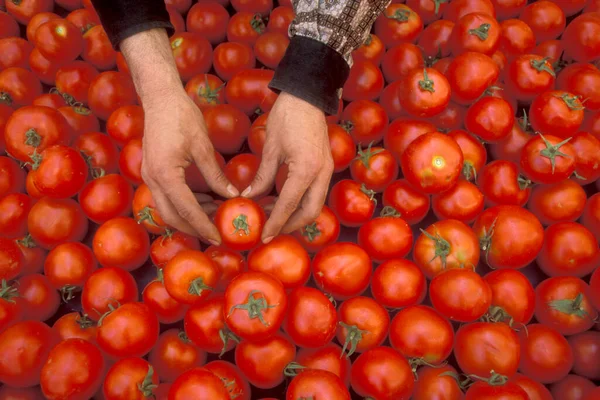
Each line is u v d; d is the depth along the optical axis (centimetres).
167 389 60
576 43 81
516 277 64
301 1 59
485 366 59
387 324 63
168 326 69
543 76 75
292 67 58
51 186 66
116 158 75
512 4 87
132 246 67
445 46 83
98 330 60
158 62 60
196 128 60
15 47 83
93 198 68
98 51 82
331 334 60
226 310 57
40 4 88
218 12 86
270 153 60
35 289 66
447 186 67
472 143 72
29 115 70
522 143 75
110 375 58
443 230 67
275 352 59
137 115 74
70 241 70
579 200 70
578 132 73
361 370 60
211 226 60
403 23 84
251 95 77
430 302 71
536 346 63
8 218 69
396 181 72
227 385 59
